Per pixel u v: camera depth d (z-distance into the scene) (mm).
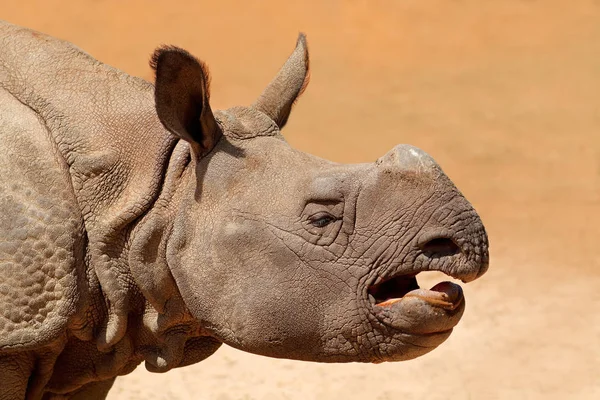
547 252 30984
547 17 58188
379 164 12016
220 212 12422
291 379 22391
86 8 58312
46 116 13195
